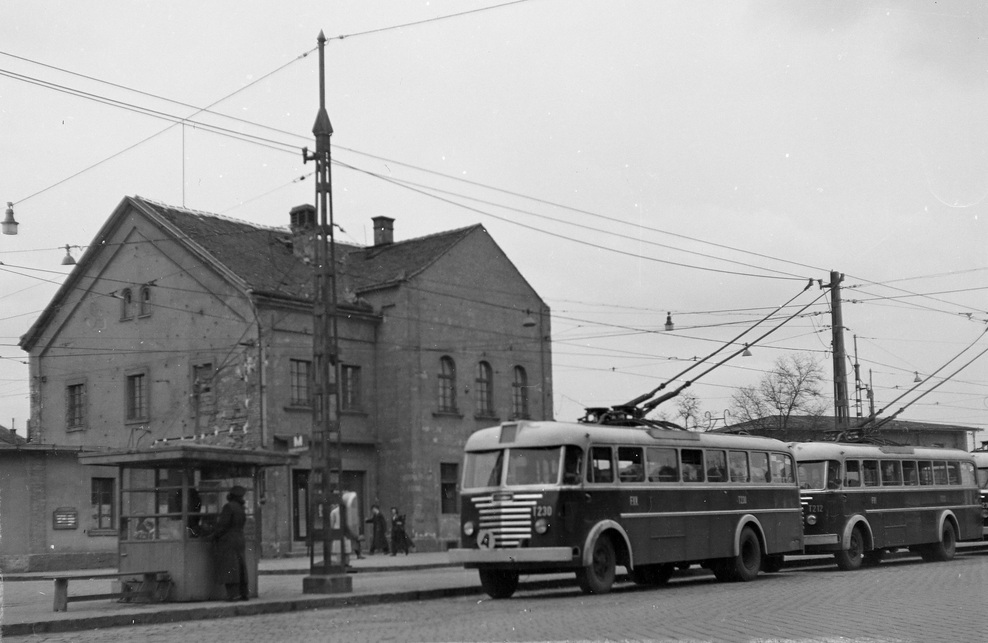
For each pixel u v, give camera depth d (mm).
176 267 43844
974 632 12750
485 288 49594
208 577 19594
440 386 46844
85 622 16453
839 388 35625
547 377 52062
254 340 41062
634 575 24344
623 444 22078
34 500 36531
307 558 39594
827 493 28656
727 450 24891
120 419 45062
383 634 14086
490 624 15102
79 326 47062
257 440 40531
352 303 45469
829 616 15047
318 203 22703
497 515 21000
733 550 24375
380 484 45469
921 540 31547
